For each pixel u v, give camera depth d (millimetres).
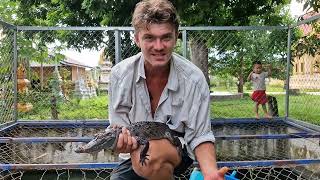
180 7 4387
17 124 3324
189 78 1049
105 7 4715
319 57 3186
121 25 5051
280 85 4293
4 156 2477
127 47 3486
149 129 1043
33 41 3525
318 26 3213
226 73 3830
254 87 3793
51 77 3629
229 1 4867
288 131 3184
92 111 3746
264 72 3750
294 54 3551
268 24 5020
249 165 1823
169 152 1062
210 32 3564
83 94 3771
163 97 1059
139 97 1077
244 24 4996
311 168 2121
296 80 3562
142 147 1032
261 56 3666
